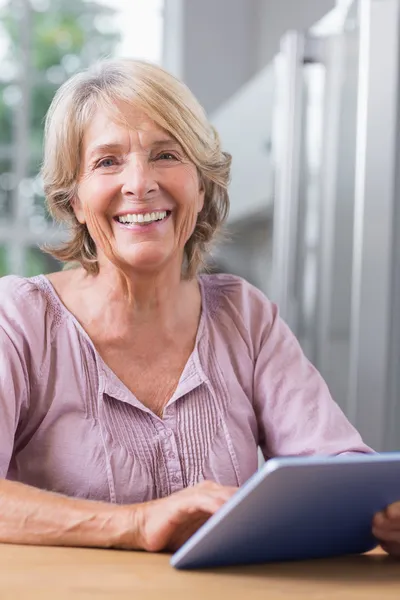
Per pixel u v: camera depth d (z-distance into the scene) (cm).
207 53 634
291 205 320
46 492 145
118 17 673
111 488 162
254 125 377
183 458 167
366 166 268
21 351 167
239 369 178
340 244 286
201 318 178
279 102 338
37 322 170
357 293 270
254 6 633
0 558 129
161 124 162
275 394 178
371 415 269
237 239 411
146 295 169
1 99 677
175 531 135
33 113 680
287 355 182
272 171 349
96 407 166
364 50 268
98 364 168
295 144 318
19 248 674
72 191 170
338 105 290
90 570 123
